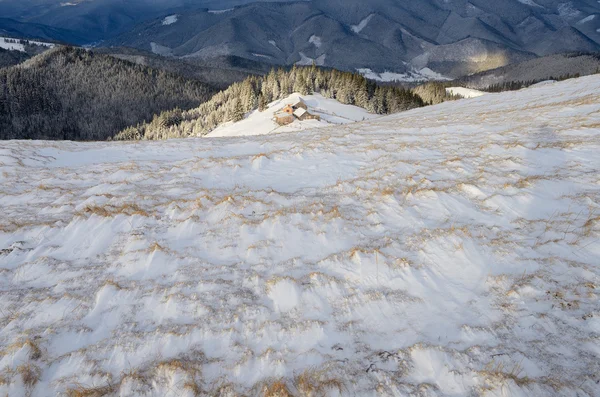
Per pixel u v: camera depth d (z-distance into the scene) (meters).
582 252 7.86
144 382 5.62
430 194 11.78
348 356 6.11
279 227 10.69
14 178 16.78
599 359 5.43
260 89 150.75
